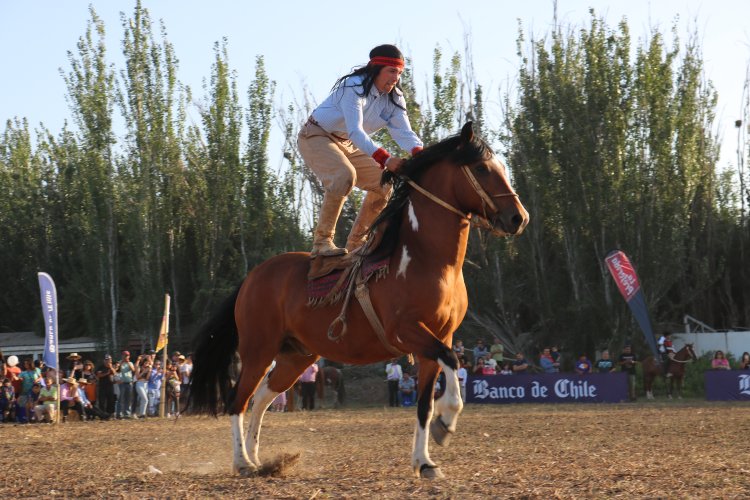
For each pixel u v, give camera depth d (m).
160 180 34.19
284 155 34.41
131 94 33.81
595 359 29.98
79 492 5.96
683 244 31.59
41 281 18.62
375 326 6.34
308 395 23.33
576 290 30.38
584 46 31.70
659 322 31.58
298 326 6.91
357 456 9.43
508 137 32.62
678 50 31.69
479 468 7.41
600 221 30.19
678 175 30.48
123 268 34.97
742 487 5.60
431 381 6.14
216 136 34.16
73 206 38.03
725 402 21.48
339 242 28.33
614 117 30.80
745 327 34.12
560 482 5.91
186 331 34.75
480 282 31.83
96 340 33.69
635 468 7.02
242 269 34.19
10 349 36.00
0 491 6.22
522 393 23.67
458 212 6.21
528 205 31.55
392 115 7.04
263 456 9.73
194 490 5.86
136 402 21.22
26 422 18.69
